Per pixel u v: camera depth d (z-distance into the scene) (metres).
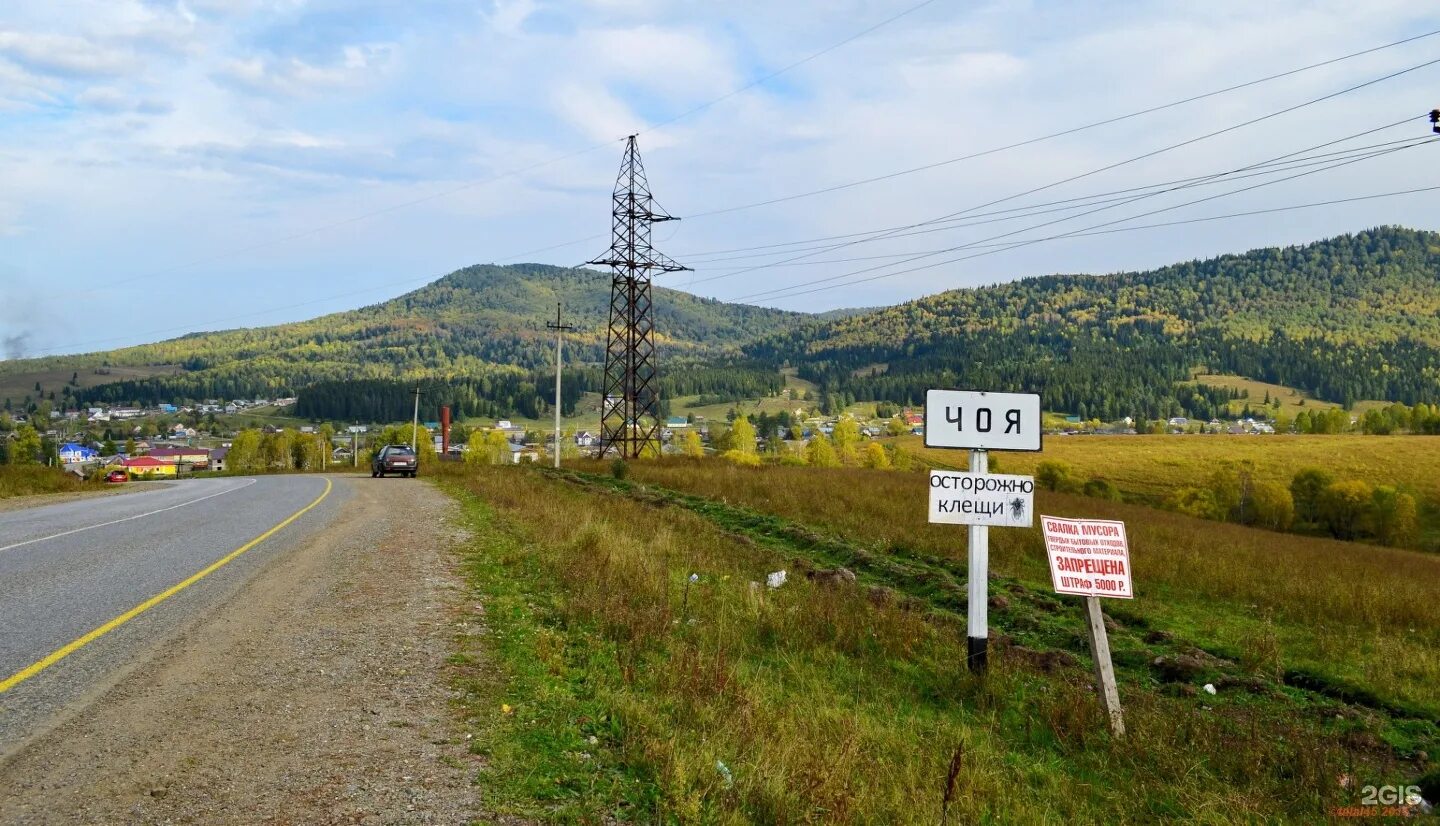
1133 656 11.04
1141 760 7.40
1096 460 104.88
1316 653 11.40
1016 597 14.10
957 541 18.33
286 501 24.95
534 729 6.10
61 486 34.38
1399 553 30.81
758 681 8.45
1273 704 9.49
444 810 4.71
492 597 10.80
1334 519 77.06
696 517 22.39
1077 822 6.18
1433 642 12.34
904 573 15.59
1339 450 106.06
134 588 10.48
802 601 12.12
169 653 7.62
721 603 11.95
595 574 12.21
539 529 17.06
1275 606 14.17
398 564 13.05
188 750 5.42
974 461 9.28
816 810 5.27
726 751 6.02
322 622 9.09
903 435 167.62
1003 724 8.39
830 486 29.19
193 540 15.20
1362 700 9.86
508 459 125.06
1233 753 7.53
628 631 9.48
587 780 5.28
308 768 5.21
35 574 11.41
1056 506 31.08
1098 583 8.41
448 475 40.53
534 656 8.09
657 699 7.21
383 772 5.20
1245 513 79.62
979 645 9.32
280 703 6.42
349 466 87.88
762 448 158.38
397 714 6.29
